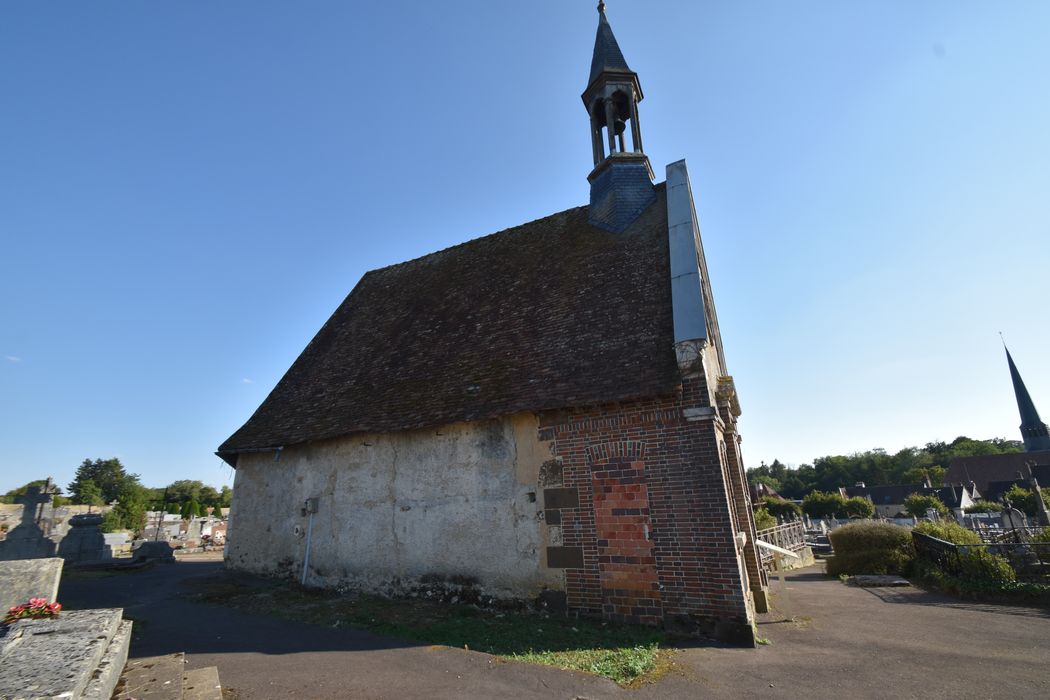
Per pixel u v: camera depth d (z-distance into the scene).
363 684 5.75
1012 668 6.29
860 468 101.31
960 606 10.54
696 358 8.75
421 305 15.58
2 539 17.20
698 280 9.66
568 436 9.59
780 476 117.38
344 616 9.25
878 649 7.26
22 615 5.30
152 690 4.91
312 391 14.80
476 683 5.79
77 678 3.74
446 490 10.71
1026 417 72.25
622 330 10.22
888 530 16.08
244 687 5.64
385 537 11.31
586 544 9.02
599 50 15.69
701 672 6.22
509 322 12.51
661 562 8.37
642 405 9.03
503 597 9.58
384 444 11.86
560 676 6.00
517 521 9.77
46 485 18.59
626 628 8.16
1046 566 11.70
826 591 13.05
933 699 5.34
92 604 10.51
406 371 13.04
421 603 10.16
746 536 10.69
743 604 7.62
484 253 16.25
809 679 5.96
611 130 14.52
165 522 32.31
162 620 9.06
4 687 3.53
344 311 18.19
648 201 13.61
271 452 14.19
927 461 97.69
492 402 10.34
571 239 14.22
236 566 13.98
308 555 12.48
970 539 14.48
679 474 8.51
